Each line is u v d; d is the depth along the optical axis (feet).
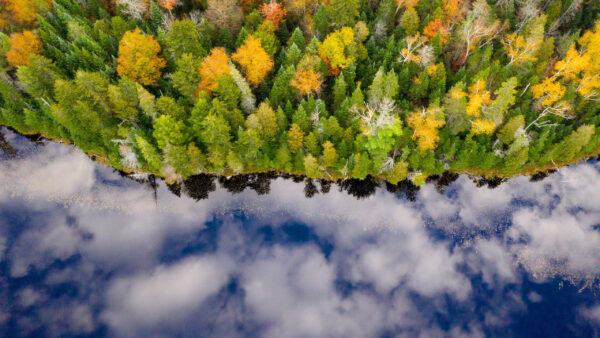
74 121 167.94
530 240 157.58
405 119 170.71
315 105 163.53
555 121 173.27
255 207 171.63
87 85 154.40
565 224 161.27
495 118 157.99
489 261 155.02
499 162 173.06
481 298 150.61
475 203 170.40
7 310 148.56
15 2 197.26
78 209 169.58
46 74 170.81
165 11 206.69
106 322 148.05
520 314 145.07
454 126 164.45
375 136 152.46
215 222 169.89
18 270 158.20
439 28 176.04
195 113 155.63
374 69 177.06
